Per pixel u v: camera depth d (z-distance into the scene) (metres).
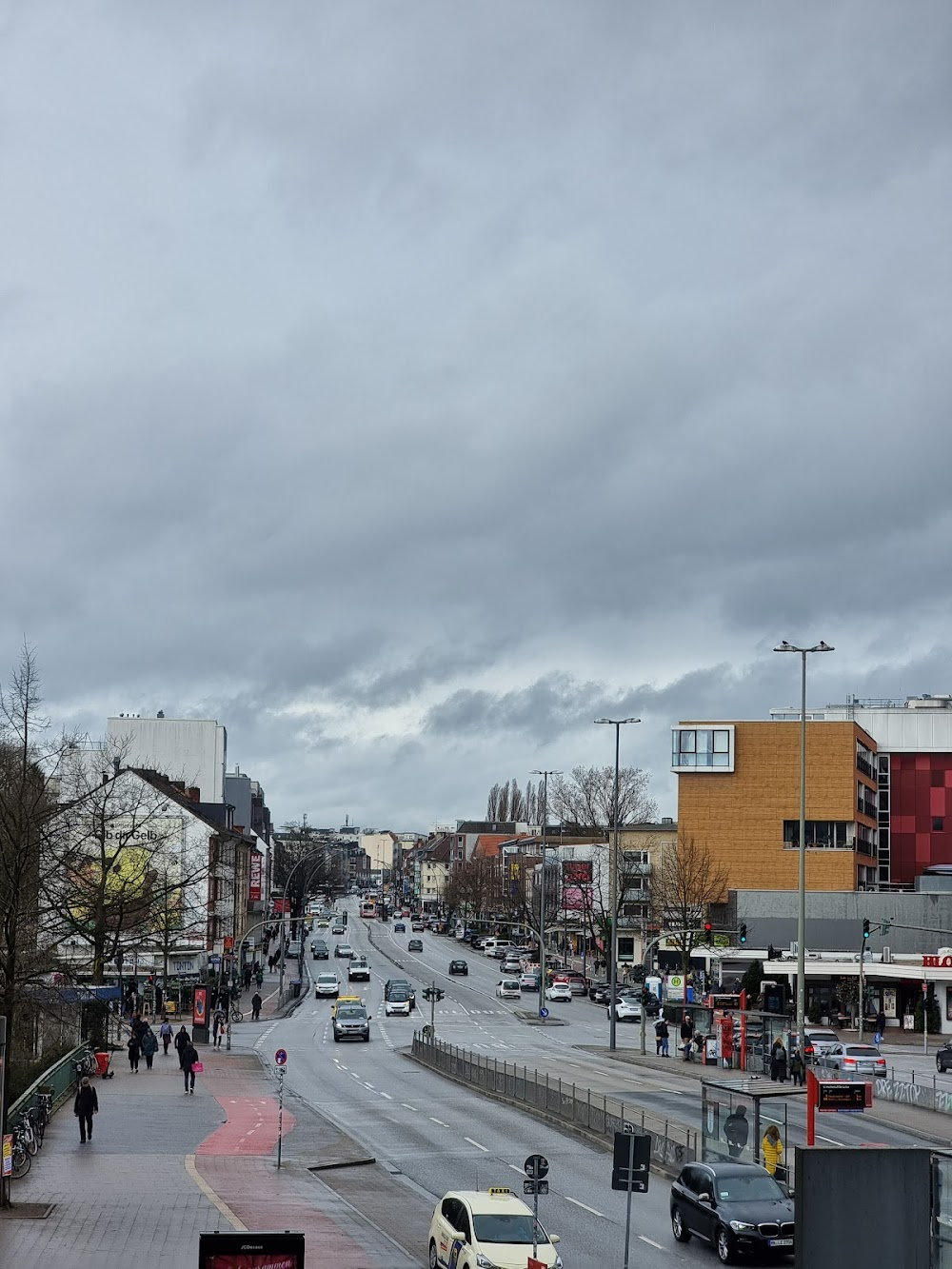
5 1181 30.14
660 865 134.38
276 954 149.38
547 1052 75.56
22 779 43.72
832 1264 17.09
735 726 118.56
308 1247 28.09
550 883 163.62
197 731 129.38
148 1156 38.28
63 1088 49.09
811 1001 95.12
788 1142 41.41
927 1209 17.38
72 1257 25.80
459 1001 112.62
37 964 43.69
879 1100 55.72
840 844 116.06
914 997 92.81
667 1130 40.06
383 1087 58.41
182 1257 26.14
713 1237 29.19
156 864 92.75
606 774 144.88
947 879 112.88
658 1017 98.12
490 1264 24.42
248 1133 43.25
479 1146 42.94
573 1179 38.12
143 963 97.31
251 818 169.25
